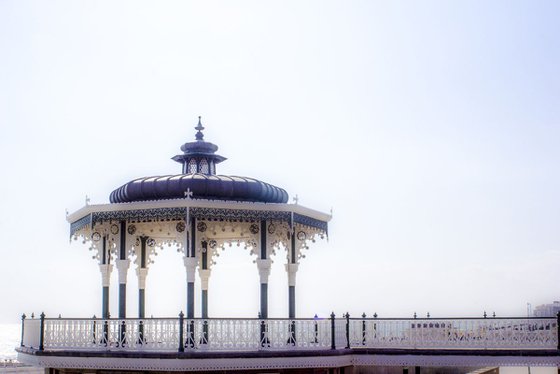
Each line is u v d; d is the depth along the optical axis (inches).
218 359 871.7
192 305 923.4
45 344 941.8
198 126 1061.1
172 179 953.5
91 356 898.7
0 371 1798.7
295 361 901.8
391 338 970.1
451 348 949.8
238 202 940.6
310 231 1046.4
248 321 899.4
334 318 941.2
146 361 875.4
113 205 953.5
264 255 968.9
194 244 933.8
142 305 1083.9
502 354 936.3
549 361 930.1
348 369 969.5
